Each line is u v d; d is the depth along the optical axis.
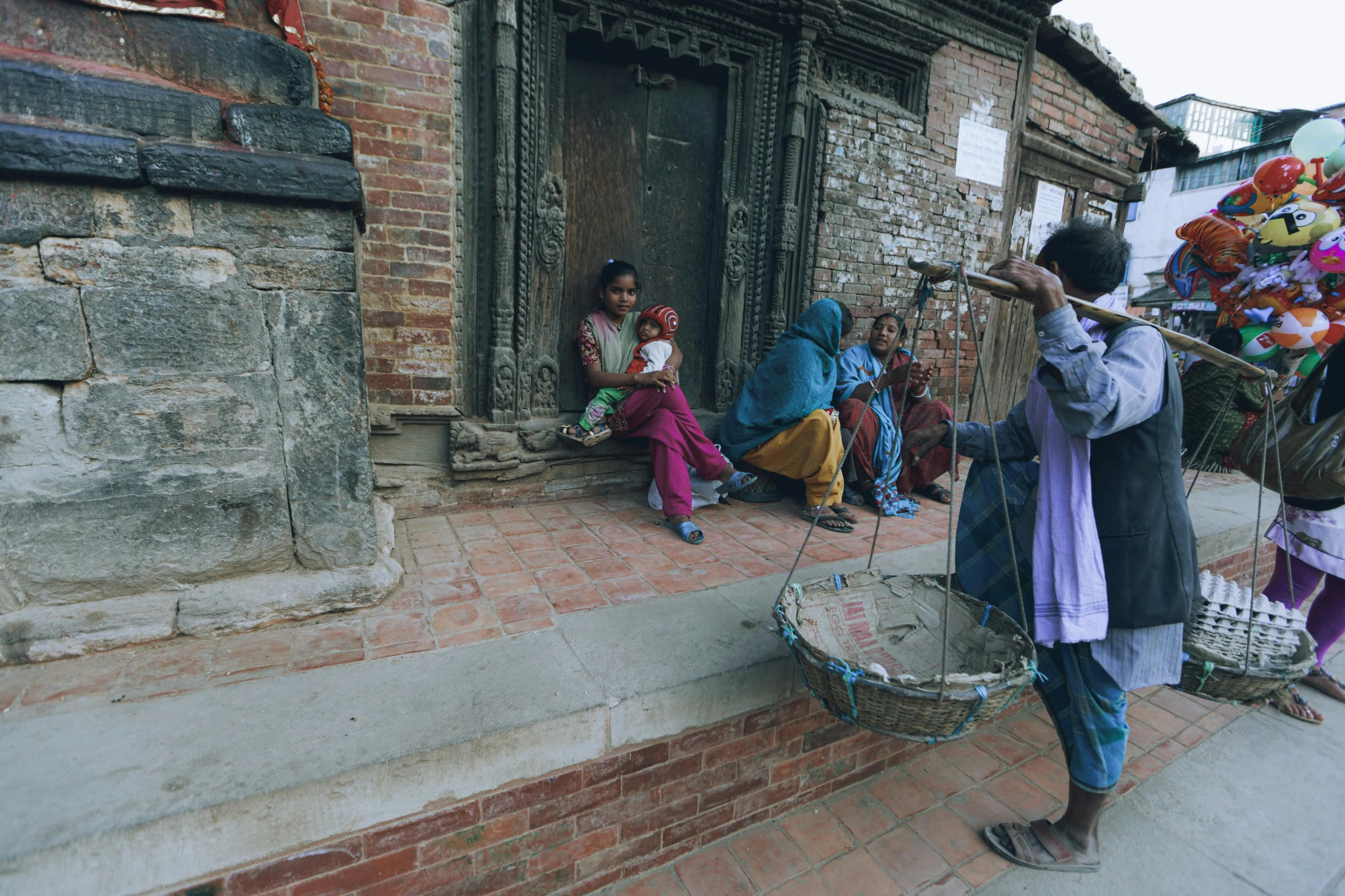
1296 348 4.09
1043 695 1.97
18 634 1.76
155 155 1.67
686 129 3.78
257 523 2.04
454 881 1.61
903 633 2.04
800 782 2.17
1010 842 2.04
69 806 1.28
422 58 2.86
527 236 3.22
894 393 3.92
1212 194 19.16
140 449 1.86
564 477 3.60
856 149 4.13
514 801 1.64
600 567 2.67
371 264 2.94
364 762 1.44
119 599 1.90
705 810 1.98
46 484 1.78
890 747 2.38
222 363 1.90
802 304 4.20
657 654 1.97
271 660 1.84
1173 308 12.55
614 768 1.76
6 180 1.59
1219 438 4.71
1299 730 2.81
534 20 3.02
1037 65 4.96
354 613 2.16
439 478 3.30
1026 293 1.51
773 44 3.73
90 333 1.74
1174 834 2.17
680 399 3.30
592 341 3.45
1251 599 1.90
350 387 2.08
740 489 3.78
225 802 1.31
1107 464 1.67
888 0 3.94
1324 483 2.36
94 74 1.63
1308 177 4.16
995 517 2.07
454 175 3.04
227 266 1.85
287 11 1.94
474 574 2.54
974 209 4.84
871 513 3.74
